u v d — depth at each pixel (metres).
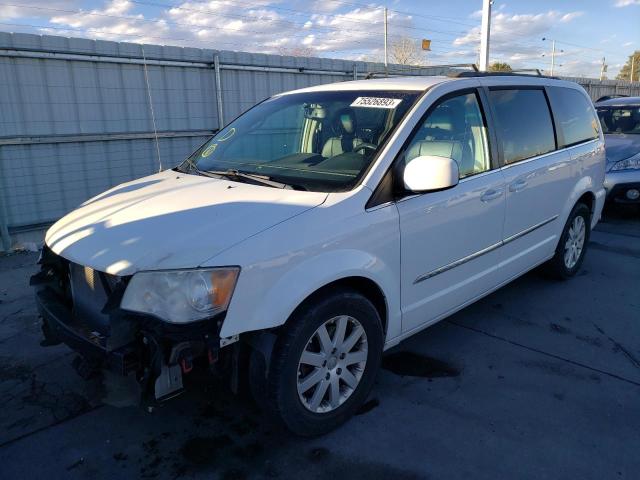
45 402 3.18
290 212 2.61
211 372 2.52
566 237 4.86
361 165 2.96
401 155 3.02
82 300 2.74
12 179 6.56
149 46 7.43
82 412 3.07
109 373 2.55
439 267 3.29
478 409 3.04
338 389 2.82
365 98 3.46
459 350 3.76
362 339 2.90
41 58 6.55
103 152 7.29
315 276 2.54
